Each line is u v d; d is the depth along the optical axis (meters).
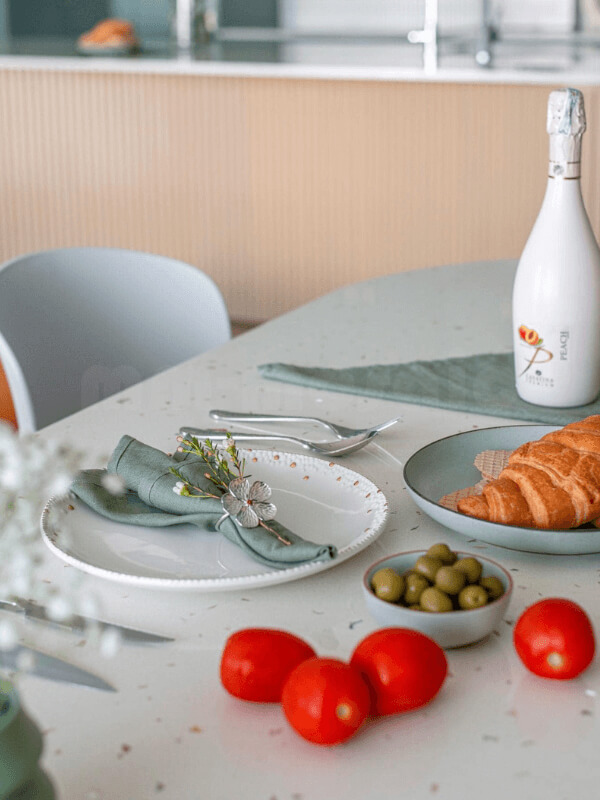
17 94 3.15
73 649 0.64
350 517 0.80
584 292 0.99
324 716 0.53
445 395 1.09
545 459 0.75
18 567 0.45
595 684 0.60
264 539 0.72
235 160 3.02
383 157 2.87
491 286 1.58
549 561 0.75
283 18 4.11
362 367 1.19
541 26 3.67
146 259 1.58
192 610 0.68
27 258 1.49
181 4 3.50
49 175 3.21
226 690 0.59
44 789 0.47
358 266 3.01
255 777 0.53
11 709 0.46
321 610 0.68
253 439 0.98
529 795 0.51
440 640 0.61
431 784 0.52
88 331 1.55
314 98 2.88
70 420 1.05
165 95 3.01
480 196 2.81
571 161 0.97
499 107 2.70
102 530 0.78
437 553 0.64
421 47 3.33
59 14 4.38
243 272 3.14
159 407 1.09
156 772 0.53
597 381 1.04
